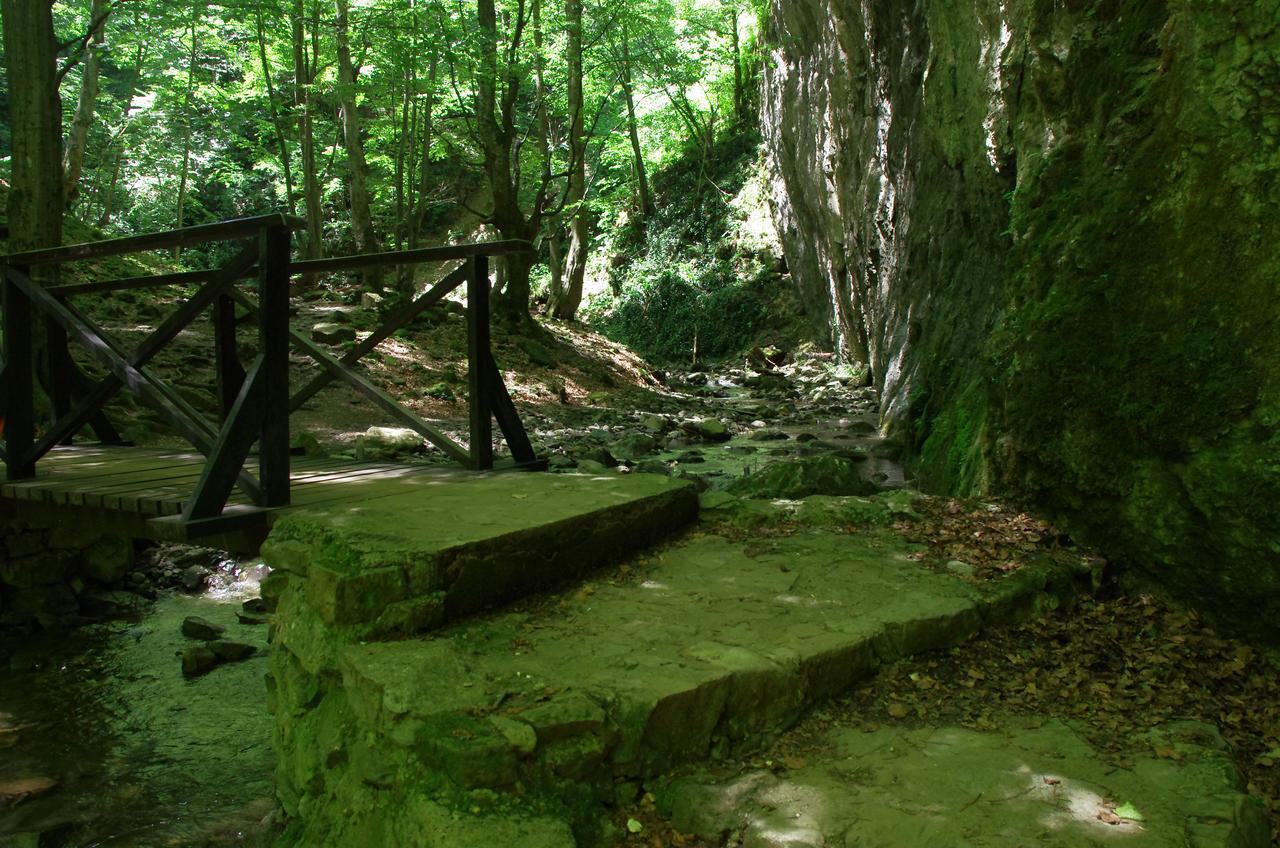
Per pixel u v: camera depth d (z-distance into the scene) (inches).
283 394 179.9
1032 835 98.7
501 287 781.9
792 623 144.3
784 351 1040.8
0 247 548.7
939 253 456.4
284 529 156.0
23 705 200.1
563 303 1000.9
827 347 994.7
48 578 255.1
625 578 166.7
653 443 480.1
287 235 176.9
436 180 1553.9
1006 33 327.3
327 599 130.4
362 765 112.1
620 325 1234.6
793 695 127.1
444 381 583.5
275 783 140.0
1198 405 155.9
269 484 179.0
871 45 611.8
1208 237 162.6
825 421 624.1
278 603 147.5
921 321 486.0
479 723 106.7
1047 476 191.2
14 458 216.1
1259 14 158.6
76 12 852.0
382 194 1234.6
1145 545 166.1
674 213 1309.1
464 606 141.7
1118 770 113.0
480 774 100.7
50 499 197.5
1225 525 148.6
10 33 334.0
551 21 824.3
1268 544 141.6
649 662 126.1
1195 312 162.1
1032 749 119.0
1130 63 205.3
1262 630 145.6
